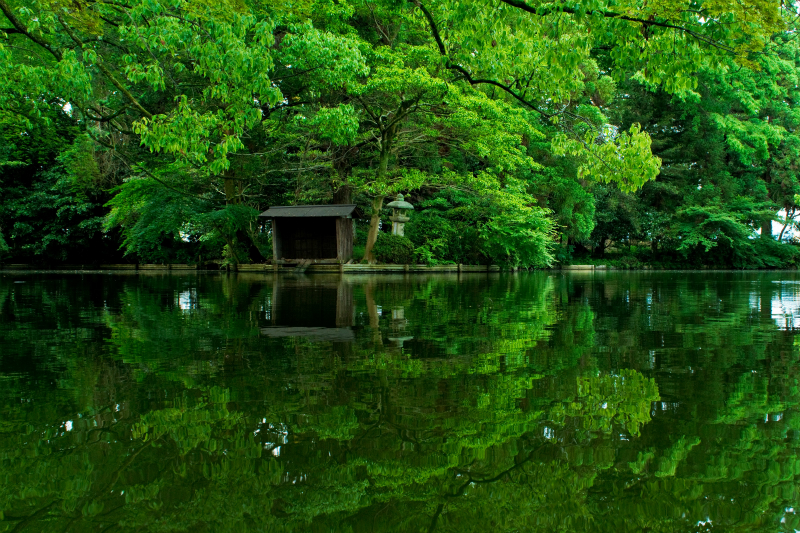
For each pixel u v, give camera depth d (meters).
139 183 16.38
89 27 6.42
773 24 4.42
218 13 6.06
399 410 1.76
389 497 1.17
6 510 1.10
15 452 1.40
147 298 6.59
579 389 2.06
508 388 2.07
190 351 2.84
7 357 2.66
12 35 9.37
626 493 1.18
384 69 12.29
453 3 5.68
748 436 1.53
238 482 1.23
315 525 1.04
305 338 3.32
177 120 5.96
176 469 1.30
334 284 10.16
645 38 5.00
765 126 29.83
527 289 9.05
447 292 7.96
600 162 5.49
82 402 1.86
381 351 2.86
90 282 10.87
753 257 30.83
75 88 6.48
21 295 7.10
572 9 4.75
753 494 1.17
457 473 1.29
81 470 1.29
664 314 4.93
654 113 31.66
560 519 1.07
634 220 29.91
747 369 2.44
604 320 4.40
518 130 16.33
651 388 2.08
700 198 30.64
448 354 2.79
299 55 10.50
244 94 6.15
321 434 1.54
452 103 13.85
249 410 1.76
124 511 1.10
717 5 4.40
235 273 16.53
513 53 6.45
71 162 18.22
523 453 1.40
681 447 1.45
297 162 17.86
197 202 17.20
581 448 1.43
